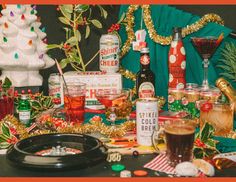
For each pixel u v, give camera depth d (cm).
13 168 148
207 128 159
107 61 214
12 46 200
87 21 227
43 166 139
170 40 212
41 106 206
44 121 182
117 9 229
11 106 195
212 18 208
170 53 205
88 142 160
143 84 201
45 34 214
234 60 200
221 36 195
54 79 210
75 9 221
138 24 220
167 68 215
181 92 198
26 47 202
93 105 209
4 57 201
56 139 163
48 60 213
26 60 202
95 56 230
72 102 186
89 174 142
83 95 188
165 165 148
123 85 223
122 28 223
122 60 225
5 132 170
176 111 198
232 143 166
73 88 188
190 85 202
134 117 196
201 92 192
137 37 216
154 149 162
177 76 204
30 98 204
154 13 215
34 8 212
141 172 142
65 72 222
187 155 147
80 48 230
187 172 139
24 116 189
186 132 145
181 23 211
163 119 188
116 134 177
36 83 209
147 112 165
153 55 216
